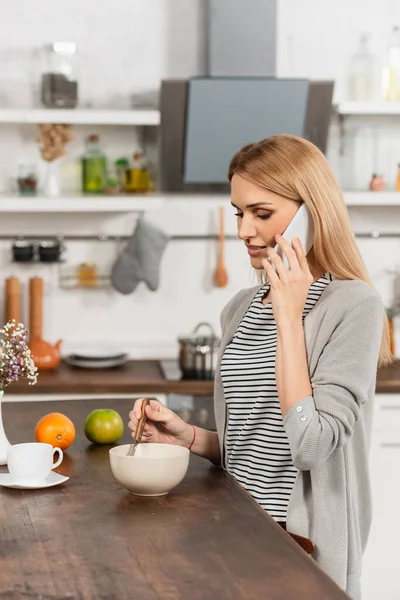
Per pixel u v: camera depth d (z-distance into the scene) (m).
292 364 1.88
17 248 4.53
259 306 2.18
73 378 4.06
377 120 4.75
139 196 4.38
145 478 1.78
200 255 4.75
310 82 4.37
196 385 4.00
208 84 4.32
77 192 4.64
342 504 1.94
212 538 1.56
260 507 1.75
